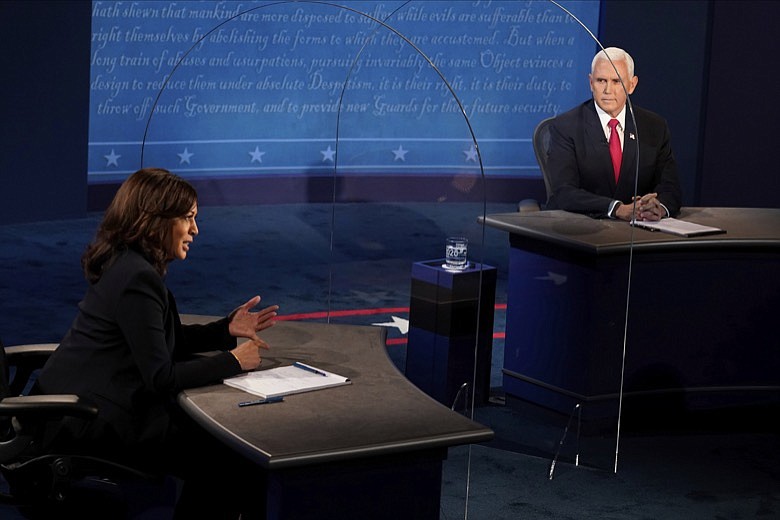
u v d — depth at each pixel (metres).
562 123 5.35
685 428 6.28
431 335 5.79
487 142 8.66
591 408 5.54
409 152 8.80
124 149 11.24
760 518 5.18
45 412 3.65
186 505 4.05
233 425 3.68
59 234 10.16
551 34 7.56
